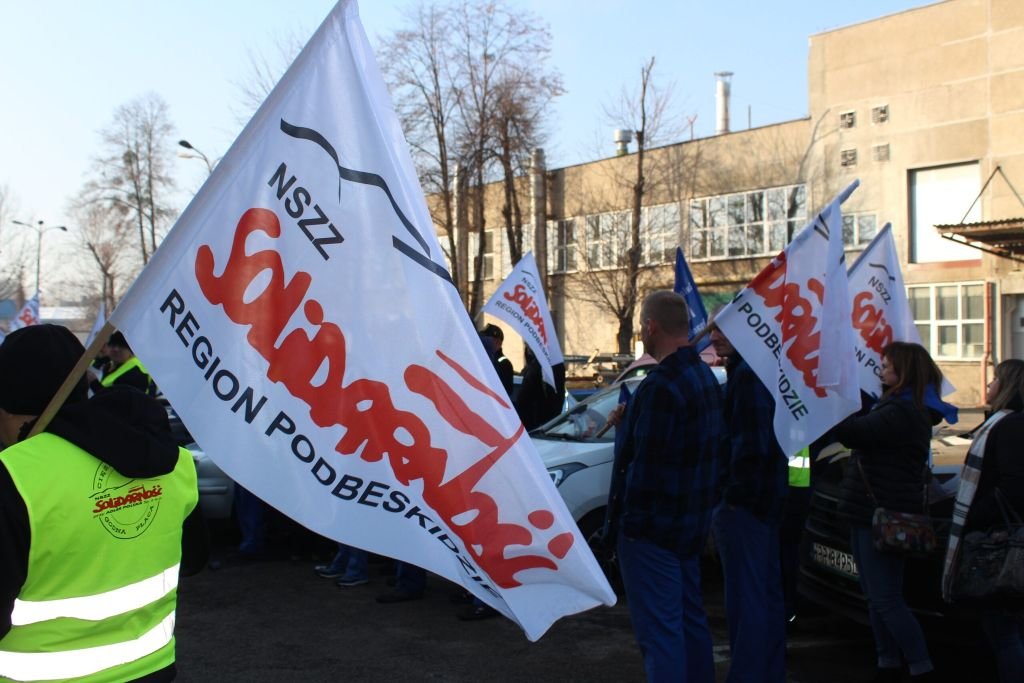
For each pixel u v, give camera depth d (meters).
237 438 2.26
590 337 32.34
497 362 7.51
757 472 4.24
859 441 4.48
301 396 2.32
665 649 3.67
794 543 5.41
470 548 2.37
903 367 4.55
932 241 24.12
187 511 2.31
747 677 4.17
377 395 2.37
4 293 41.81
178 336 2.25
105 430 2.05
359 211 2.41
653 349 3.95
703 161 28.70
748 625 4.19
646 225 30.19
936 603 4.67
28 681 1.94
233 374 2.29
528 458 2.45
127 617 2.10
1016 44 22.41
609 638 5.61
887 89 24.67
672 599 3.73
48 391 2.17
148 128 44.66
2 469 1.90
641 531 3.69
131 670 2.11
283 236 2.36
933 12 23.81
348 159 2.42
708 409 3.86
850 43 25.38
